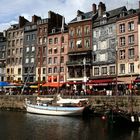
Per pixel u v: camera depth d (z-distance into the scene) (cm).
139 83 5350
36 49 7994
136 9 6569
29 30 8212
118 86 6088
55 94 5628
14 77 8438
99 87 6250
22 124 3712
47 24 7825
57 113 4625
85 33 7025
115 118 3350
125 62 6238
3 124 3725
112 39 6525
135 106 4369
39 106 4866
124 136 2928
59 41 7506
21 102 5803
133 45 6141
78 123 3784
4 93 6412
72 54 7138
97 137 2875
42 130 3266
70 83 6272
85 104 4588
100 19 6812
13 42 8619
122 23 6375
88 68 6850
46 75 7631
